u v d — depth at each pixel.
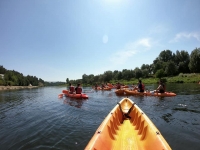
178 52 73.88
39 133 5.70
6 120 7.80
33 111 9.84
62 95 17.44
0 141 5.13
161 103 10.67
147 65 85.75
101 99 14.16
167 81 43.34
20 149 4.50
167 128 5.77
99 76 67.81
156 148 2.84
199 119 6.81
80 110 9.48
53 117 7.99
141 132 4.28
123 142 3.97
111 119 4.60
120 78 69.75
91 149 2.60
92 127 6.17
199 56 54.03
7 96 20.95
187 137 4.95
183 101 11.12
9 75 66.00
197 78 40.69
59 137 5.25
